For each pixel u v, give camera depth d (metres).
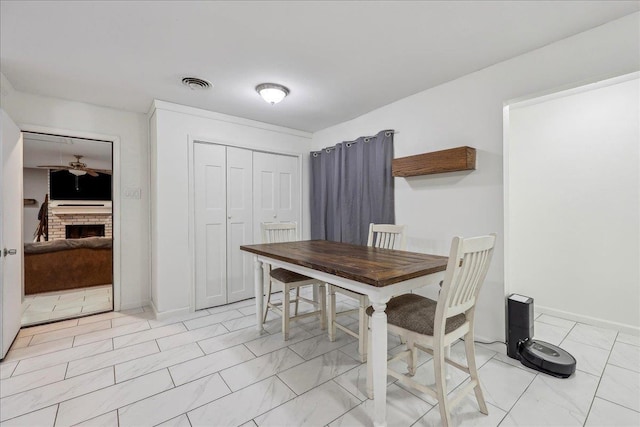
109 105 3.04
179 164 3.02
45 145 3.82
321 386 1.79
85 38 1.85
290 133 3.93
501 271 2.24
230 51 2.03
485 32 1.84
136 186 3.25
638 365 2.02
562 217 2.89
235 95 2.79
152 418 1.52
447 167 2.37
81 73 2.32
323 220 3.87
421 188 2.76
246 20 1.69
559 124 2.90
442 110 2.59
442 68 2.30
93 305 3.30
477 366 2.02
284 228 3.18
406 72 2.36
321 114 3.38
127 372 1.95
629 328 2.53
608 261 2.64
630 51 1.69
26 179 4.86
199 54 2.06
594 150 2.71
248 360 2.10
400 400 1.67
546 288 2.99
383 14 1.65
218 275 3.33
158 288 2.90
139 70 2.29
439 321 1.36
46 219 5.03
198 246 3.18
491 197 2.28
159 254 2.90
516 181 3.16
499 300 2.25
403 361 2.12
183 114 3.05
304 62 2.19
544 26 1.78
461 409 1.58
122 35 1.82
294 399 1.67
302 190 4.09
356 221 3.39
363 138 3.26
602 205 2.68
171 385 1.80
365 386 1.79
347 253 2.17
